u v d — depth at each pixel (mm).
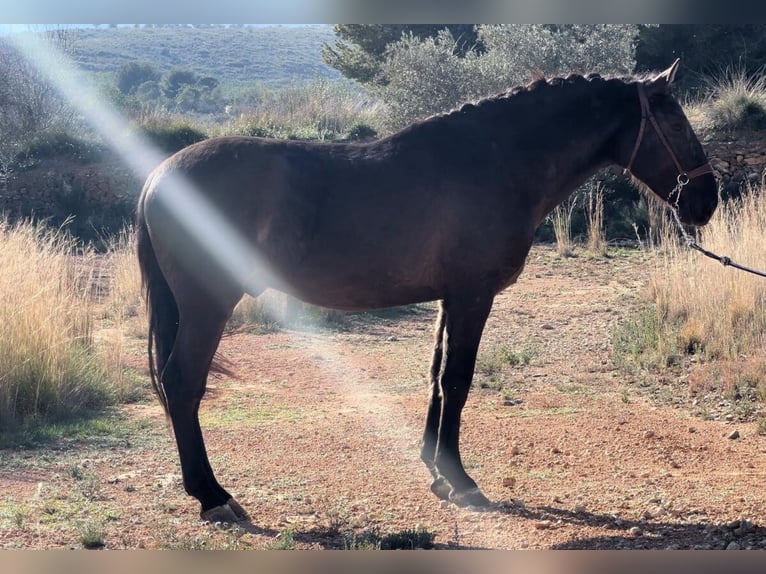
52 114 23484
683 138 5770
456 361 5531
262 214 5258
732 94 20047
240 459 6598
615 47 20922
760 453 6547
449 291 5520
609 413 7785
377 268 5363
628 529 5055
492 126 5641
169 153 21984
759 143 18969
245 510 5430
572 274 15391
